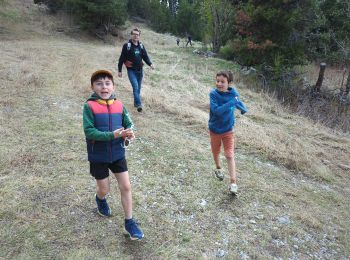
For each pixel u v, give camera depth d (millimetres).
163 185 4562
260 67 13586
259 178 5148
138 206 4027
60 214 3717
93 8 25188
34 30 23578
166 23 47875
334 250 3756
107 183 3387
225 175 5043
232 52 16656
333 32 13867
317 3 13531
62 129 6035
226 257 3375
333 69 16547
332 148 7023
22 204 3811
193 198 4332
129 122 3334
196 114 7680
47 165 4742
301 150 6324
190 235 3633
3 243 3215
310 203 4660
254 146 6375
